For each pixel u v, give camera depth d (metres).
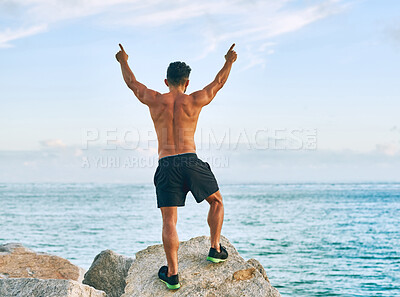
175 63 4.80
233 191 124.12
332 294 14.98
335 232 34.75
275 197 88.94
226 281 4.75
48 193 112.06
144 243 29.27
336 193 107.62
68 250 26.44
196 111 4.64
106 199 84.00
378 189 139.38
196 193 4.49
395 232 34.59
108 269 7.09
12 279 4.92
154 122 4.71
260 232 34.81
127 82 4.87
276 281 17.23
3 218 47.62
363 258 22.92
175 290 4.68
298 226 38.97
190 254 5.20
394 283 16.66
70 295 4.66
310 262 21.75
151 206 65.62
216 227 4.81
